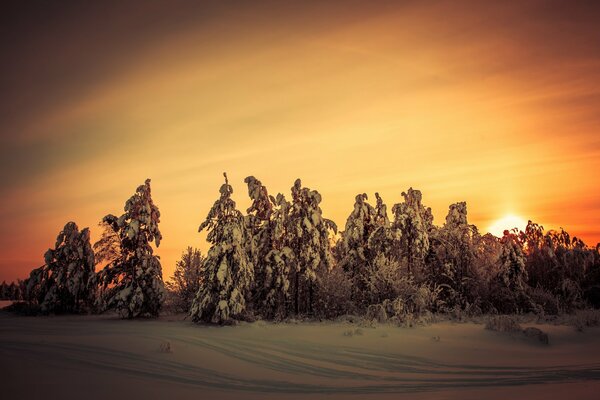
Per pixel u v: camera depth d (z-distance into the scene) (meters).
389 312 25.41
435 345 16.91
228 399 8.80
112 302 30.66
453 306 30.86
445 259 33.06
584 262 35.91
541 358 14.90
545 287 36.09
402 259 32.38
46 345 14.91
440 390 9.81
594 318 22.70
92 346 14.87
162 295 31.47
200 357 13.89
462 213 41.38
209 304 26.19
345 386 10.45
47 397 8.42
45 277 38.25
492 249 34.12
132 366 11.96
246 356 14.55
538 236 39.53
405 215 32.47
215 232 27.53
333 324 24.80
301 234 30.66
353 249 34.22
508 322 19.77
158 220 33.38
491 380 11.09
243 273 26.67
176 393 9.25
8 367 10.88
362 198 35.50
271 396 9.20
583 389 9.02
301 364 13.49
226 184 28.53
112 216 32.38
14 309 41.09
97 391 9.05
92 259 39.12
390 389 10.05
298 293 32.38
